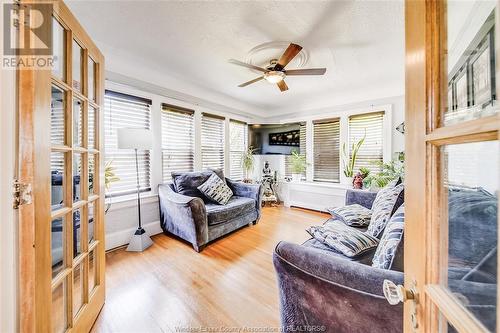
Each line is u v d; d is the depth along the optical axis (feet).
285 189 14.89
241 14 5.60
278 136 15.26
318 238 5.12
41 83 2.58
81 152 3.99
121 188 8.75
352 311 2.79
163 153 10.21
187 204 7.68
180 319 4.64
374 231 4.92
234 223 9.62
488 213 1.42
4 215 2.27
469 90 1.58
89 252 4.37
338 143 12.86
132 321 4.58
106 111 8.17
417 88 1.84
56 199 3.38
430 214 1.70
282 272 3.45
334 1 5.14
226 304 5.09
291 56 6.52
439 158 1.66
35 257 2.47
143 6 5.33
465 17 1.64
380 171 11.19
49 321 2.78
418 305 1.81
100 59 4.72
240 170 14.88
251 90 11.70
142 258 7.37
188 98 11.11
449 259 1.62
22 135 2.36
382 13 5.54
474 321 1.32
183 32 6.40
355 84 10.72
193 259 7.30
